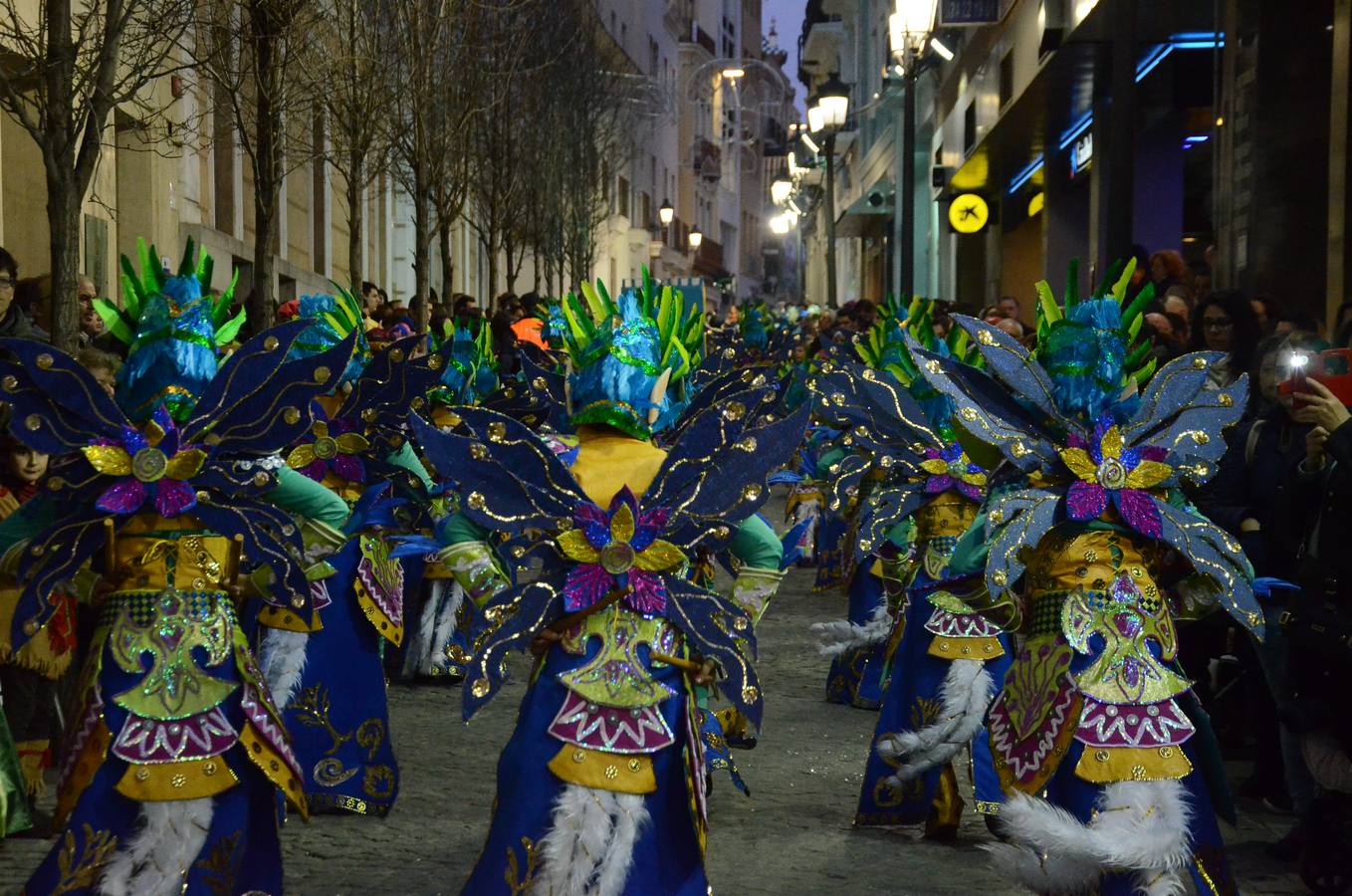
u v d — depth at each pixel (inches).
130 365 182.7
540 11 1123.3
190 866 175.9
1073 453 188.5
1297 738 243.8
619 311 185.2
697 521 175.0
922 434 267.9
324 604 267.9
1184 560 198.1
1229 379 345.7
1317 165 514.3
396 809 274.1
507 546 175.9
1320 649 224.7
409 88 719.7
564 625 173.5
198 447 182.1
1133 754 181.8
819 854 248.7
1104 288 201.0
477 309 640.4
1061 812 179.0
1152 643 187.5
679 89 3287.4
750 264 4414.4
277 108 497.7
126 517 181.2
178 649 178.7
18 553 179.9
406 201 1225.4
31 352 176.7
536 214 1278.3
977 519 195.8
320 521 190.2
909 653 261.6
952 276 1382.9
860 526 263.9
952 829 255.9
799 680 403.2
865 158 1895.9
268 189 497.0
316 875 235.9
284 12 487.2
